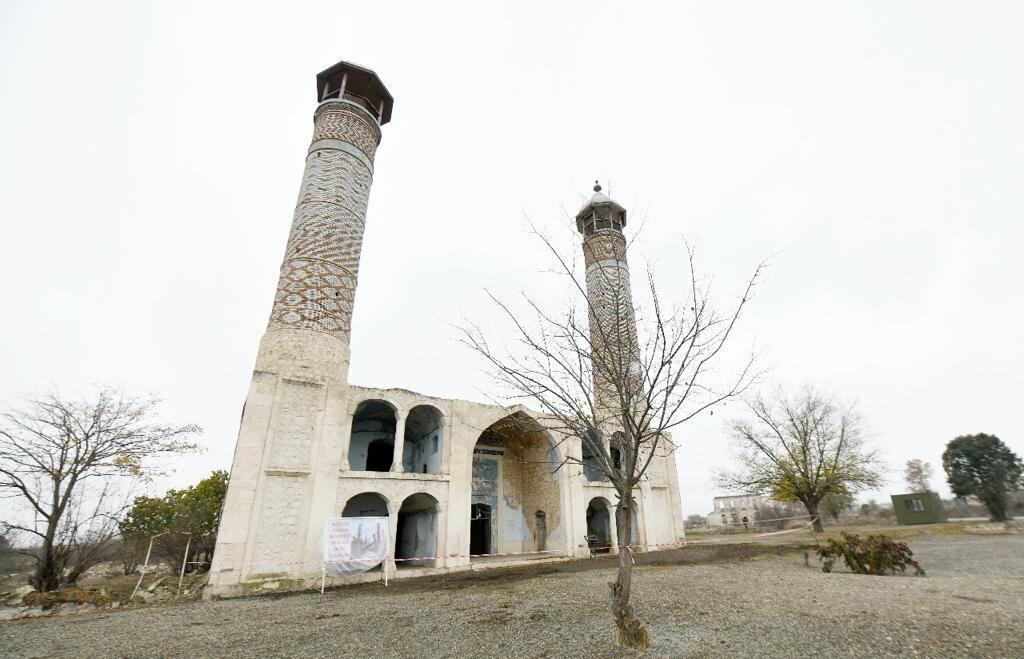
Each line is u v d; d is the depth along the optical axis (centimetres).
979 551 1964
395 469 2125
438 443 2455
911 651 688
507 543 2756
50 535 1759
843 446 3300
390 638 926
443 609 1202
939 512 3684
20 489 1764
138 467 2023
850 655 685
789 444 3350
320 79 2748
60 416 1891
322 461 1905
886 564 1450
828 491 3225
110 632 1085
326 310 2141
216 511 2786
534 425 2728
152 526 2627
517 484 2925
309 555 1770
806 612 948
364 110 2633
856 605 991
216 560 1611
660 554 2458
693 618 948
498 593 1412
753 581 1386
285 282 2145
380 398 2219
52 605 1436
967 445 4597
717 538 3384
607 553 2661
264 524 1736
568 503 2538
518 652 782
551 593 1348
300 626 1080
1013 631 758
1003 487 4384
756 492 3572
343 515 2417
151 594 1666
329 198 2339
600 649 769
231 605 1425
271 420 1859
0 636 1062
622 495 857
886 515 5016
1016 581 1217
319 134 2520
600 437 963
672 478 3059
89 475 1917
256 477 1762
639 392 968
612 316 1081
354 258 2352
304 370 1989
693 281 963
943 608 930
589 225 3378
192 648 920
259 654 855
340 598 1486
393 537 2009
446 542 2130
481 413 2458
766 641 769
